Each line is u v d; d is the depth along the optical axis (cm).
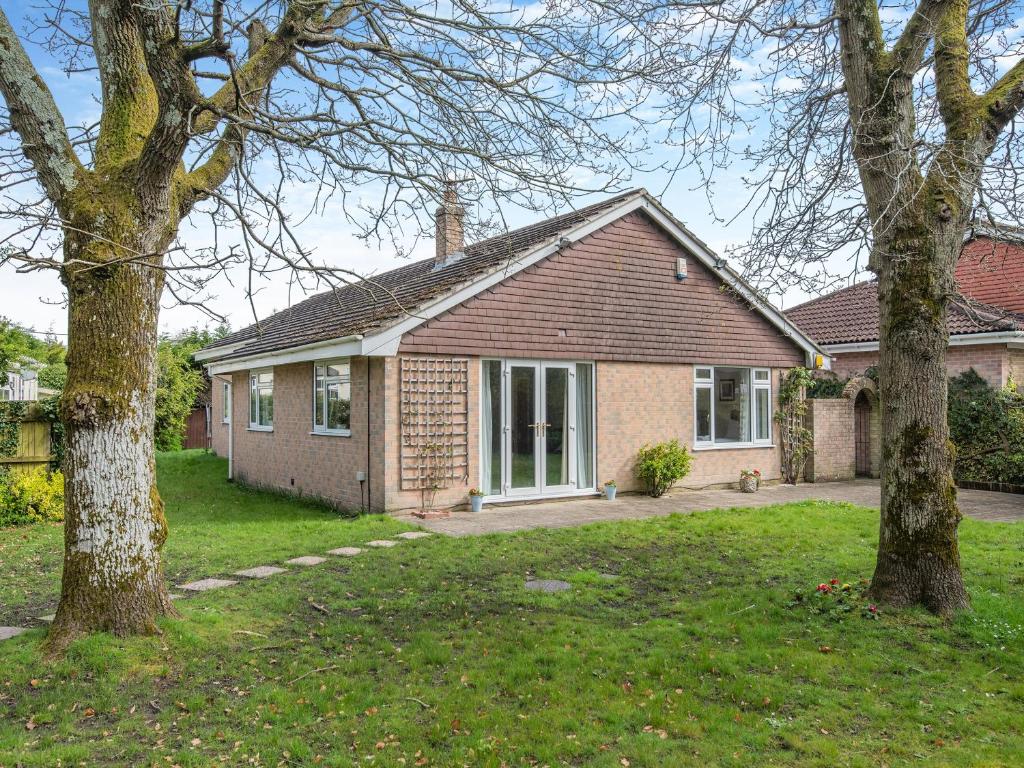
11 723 447
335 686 504
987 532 1011
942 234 635
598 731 439
